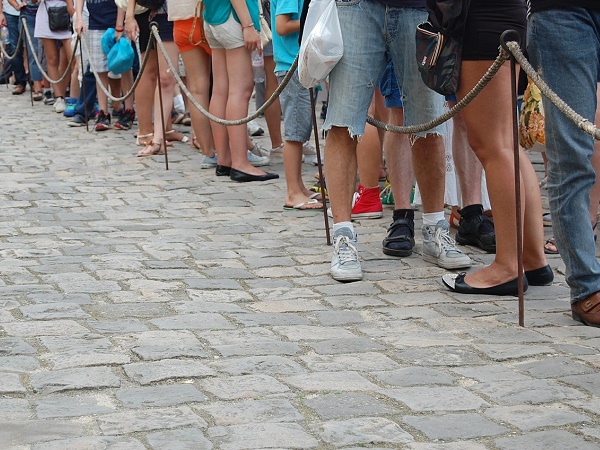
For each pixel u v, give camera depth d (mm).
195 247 6168
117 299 4965
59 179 8578
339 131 5422
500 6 4664
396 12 5230
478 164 6102
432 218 5742
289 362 4016
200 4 8484
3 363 3980
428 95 5391
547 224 6551
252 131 10867
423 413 3486
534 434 3299
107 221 6957
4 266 5625
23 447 3191
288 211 7285
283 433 3301
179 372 3859
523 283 4918
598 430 3340
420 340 4336
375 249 6113
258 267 5688
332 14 5223
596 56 4355
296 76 7102
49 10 13492
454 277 5207
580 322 4602
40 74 14867
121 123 11734
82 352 4109
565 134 4383
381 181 7793
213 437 3273
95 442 3221
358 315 4758
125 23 10055
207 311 4770
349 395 3645
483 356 4113
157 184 8352
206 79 8938
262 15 8258
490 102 4770
